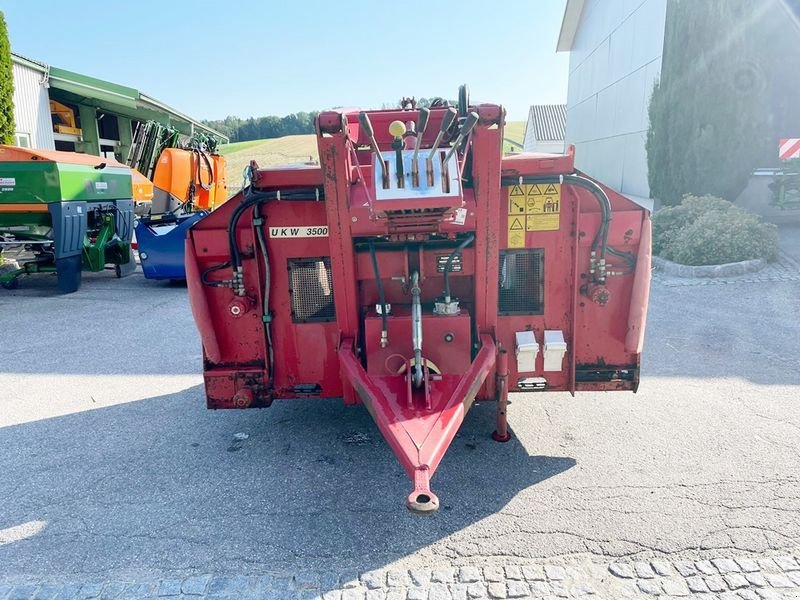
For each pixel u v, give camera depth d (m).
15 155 9.09
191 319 8.16
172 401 5.21
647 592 2.72
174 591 2.83
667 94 13.16
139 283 10.96
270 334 3.84
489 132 3.14
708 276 9.12
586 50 25.30
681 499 3.43
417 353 3.26
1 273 11.09
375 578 2.88
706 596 2.69
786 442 4.06
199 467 4.00
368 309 3.68
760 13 11.82
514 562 2.96
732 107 12.14
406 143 3.22
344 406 4.94
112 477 3.91
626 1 19.50
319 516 3.40
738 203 13.35
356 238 3.50
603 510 3.35
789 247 10.41
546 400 4.86
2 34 11.91
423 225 3.17
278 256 3.72
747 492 3.48
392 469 3.91
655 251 10.66
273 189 3.62
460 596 2.74
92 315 8.47
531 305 3.76
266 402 3.95
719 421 4.41
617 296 3.72
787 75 13.09
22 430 4.68
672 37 12.95
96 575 2.96
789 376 5.23
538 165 3.50
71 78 16.53
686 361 5.68
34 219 9.34
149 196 13.23
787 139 12.72
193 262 3.72
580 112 26.52
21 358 6.54
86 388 5.59
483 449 4.07
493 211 3.32
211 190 15.49
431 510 2.44
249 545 3.16
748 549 2.99
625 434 4.25
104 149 21.77
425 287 3.68
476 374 3.37
